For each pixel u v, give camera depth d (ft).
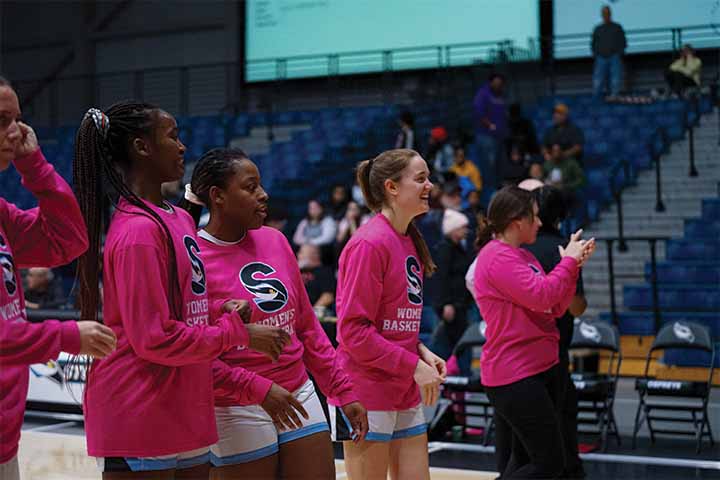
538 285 13.87
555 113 39.86
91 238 9.12
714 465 20.24
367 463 11.59
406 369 11.32
